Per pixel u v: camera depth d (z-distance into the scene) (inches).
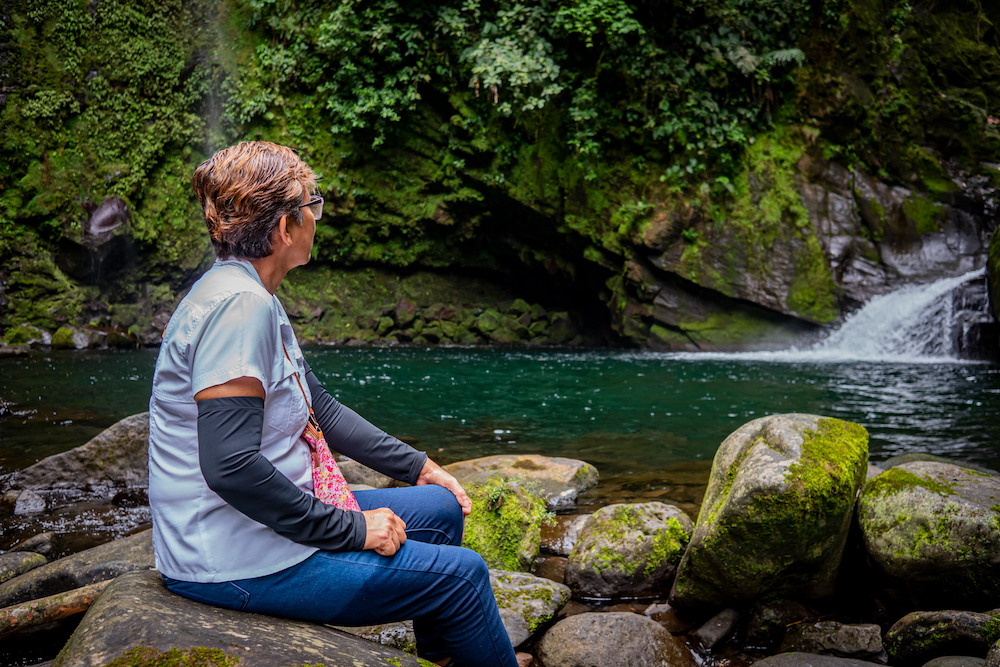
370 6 488.4
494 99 465.1
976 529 87.4
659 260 482.9
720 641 93.3
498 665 61.0
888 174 505.4
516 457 164.9
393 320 548.1
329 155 514.0
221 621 52.2
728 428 220.2
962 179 517.0
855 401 264.8
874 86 510.3
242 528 54.0
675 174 483.2
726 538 91.6
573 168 496.7
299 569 55.2
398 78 488.7
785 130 501.0
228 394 51.1
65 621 84.3
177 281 506.6
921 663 84.6
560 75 486.9
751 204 486.0
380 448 73.5
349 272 552.1
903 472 100.0
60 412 226.2
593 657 86.2
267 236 57.1
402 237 547.2
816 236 481.7
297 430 57.8
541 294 578.2
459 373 338.6
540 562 117.4
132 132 477.4
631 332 501.0
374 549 57.2
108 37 466.9
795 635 91.6
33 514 138.6
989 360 395.9
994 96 550.3
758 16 493.4
